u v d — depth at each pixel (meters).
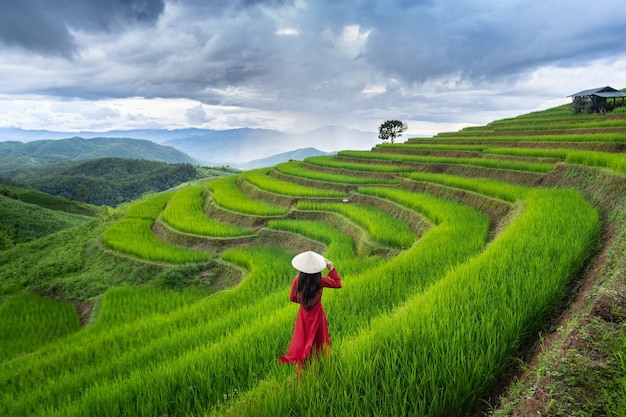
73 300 17.44
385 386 3.79
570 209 10.05
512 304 5.09
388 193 21.23
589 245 7.45
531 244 7.40
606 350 3.41
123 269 18.64
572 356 3.41
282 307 9.32
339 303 7.70
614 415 2.76
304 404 3.81
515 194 14.34
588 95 39.78
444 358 4.07
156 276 17.55
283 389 4.13
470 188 17.92
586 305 4.64
